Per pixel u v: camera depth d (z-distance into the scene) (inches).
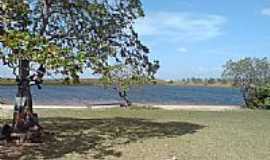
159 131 772.0
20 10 511.2
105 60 647.8
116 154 546.6
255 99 1640.0
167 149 588.1
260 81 1978.3
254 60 2241.6
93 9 666.2
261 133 781.3
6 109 1231.5
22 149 564.1
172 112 1280.8
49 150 563.5
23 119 624.1
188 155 552.4
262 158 547.2
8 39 439.5
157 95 3363.7
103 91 3705.7
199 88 7273.6
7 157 516.1
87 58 544.4
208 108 1558.8
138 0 713.6
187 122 955.3
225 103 2282.2
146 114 1183.6
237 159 538.0
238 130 820.0
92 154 544.4
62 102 1929.1
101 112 1219.9
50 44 477.4
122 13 704.4
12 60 449.7
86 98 2444.6
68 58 476.7
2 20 479.2
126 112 1245.7
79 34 651.5
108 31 684.7
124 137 687.7
